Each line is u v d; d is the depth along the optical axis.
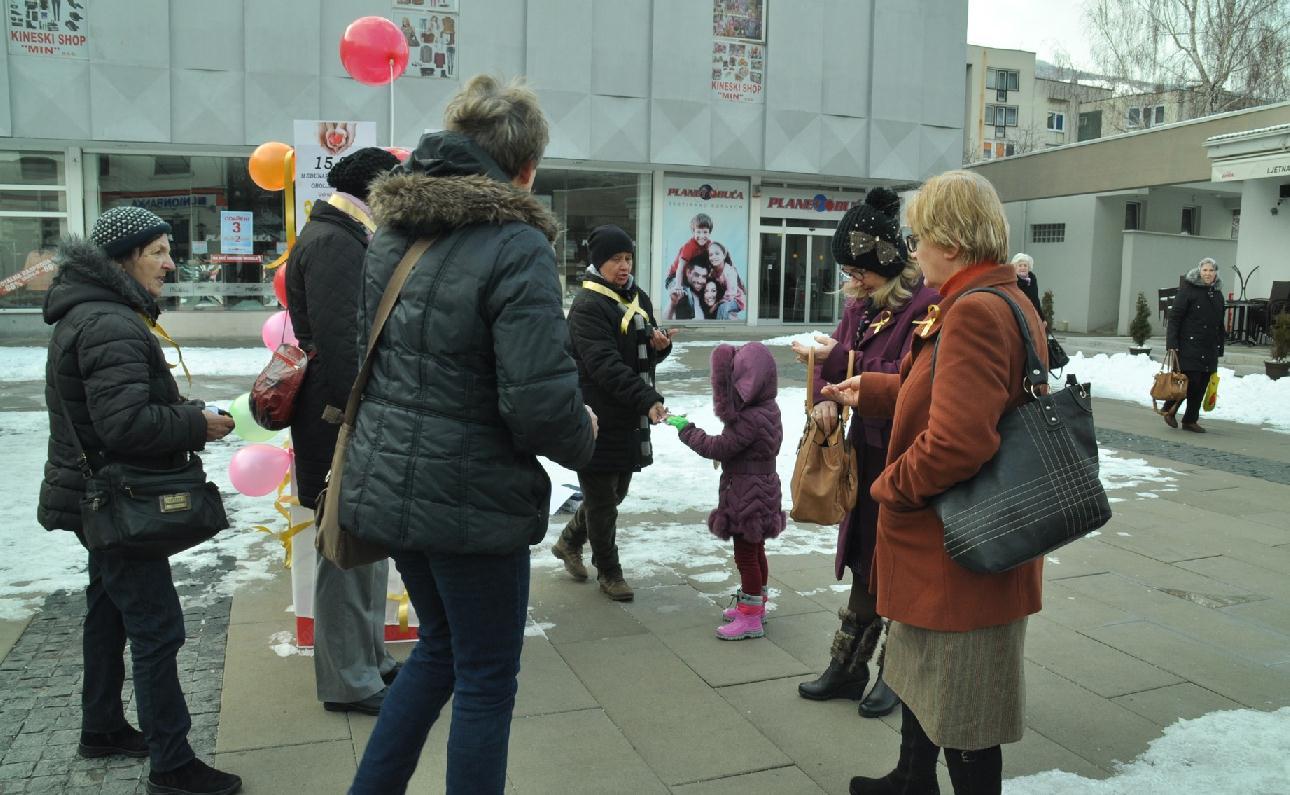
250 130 18.05
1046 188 26.38
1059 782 3.02
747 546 4.18
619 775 3.08
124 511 2.72
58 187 17.98
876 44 22.17
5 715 3.40
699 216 22.06
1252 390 12.69
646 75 20.50
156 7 17.39
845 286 3.59
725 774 3.10
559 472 7.33
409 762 2.47
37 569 4.98
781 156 21.69
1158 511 6.62
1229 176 20.00
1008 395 2.25
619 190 21.50
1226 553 5.66
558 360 2.22
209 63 17.77
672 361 15.98
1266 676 3.92
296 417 3.24
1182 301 9.79
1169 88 33.44
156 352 2.85
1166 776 3.07
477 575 2.31
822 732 3.39
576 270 21.39
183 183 18.56
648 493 6.92
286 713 3.46
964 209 2.38
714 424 9.62
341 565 2.46
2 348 16.06
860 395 3.11
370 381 2.42
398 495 2.25
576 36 19.81
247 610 4.48
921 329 2.46
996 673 2.37
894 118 22.55
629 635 4.27
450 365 2.26
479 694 2.35
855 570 3.56
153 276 2.95
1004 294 2.31
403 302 2.32
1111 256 25.56
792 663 3.98
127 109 17.47
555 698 3.63
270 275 19.09
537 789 2.99
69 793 2.90
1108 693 3.74
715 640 4.21
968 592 2.33
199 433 2.84
